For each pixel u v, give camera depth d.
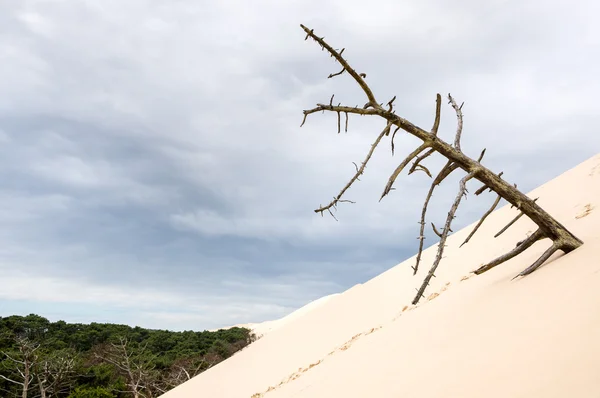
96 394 29.75
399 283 16.69
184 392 19.67
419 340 5.45
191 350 48.94
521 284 5.18
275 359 16.91
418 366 4.34
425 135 5.00
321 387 6.20
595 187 9.49
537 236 5.62
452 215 4.55
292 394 7.58
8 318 48.03
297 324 20.75
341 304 18.95
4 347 37.81
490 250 11.54
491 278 6.95
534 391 2.47
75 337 49.72
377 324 12.91
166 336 57.28
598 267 4.15
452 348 4.30
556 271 4.84
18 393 30.42
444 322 5.66
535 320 3.73
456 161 5.11
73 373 32.84
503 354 3.37
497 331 4.02
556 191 11.45
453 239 16.45
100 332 53.38
